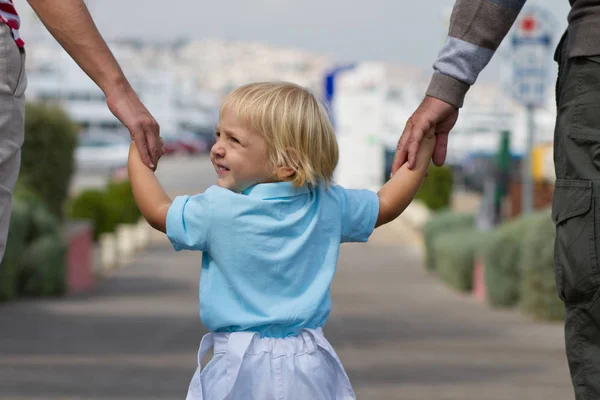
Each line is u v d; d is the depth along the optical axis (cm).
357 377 1287
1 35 484
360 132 6331
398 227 5081
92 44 531
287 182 513
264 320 500
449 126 584
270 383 497
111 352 1507
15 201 2306
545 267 2012
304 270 512
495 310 2270
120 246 3919
